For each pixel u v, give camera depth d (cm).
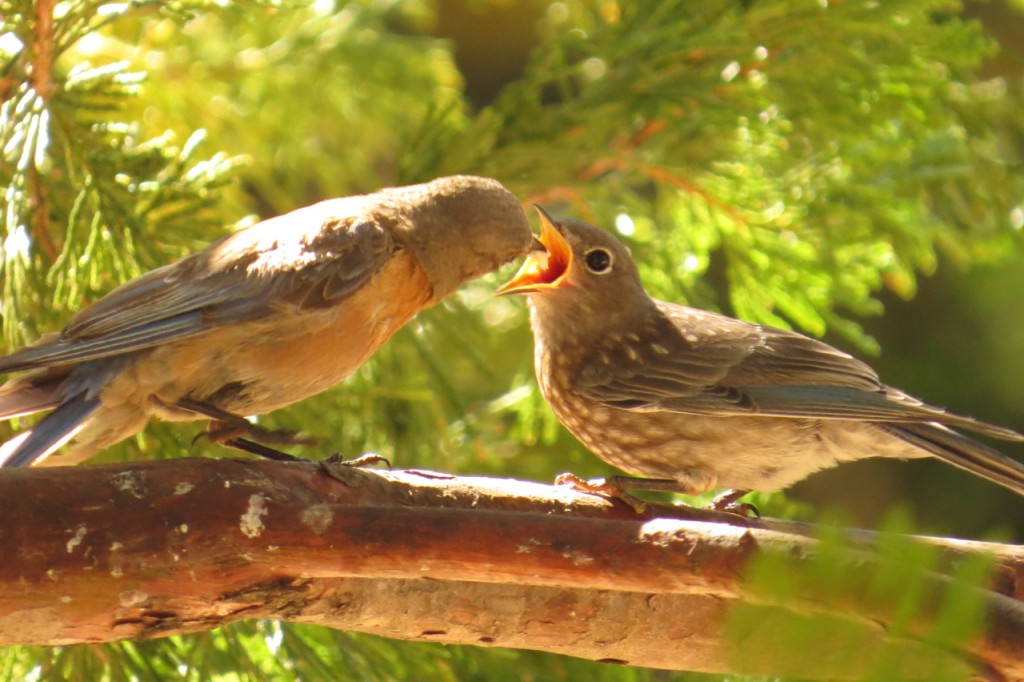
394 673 974
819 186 1248
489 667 1004
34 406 816
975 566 381
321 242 852
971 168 1315
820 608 386
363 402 1123
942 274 1906
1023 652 447
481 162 1210
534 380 1277
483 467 1227
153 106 1438
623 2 1259
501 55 2403
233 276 834
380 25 1562
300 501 698
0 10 887
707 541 633
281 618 732
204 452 999
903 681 381
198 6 971
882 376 1873
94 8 925
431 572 679
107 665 925
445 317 1217
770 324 1223
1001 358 1858
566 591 752
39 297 955
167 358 816
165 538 681
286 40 1506
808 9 1181
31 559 671
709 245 1264
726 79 1199
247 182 1633
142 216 946
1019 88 1417
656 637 759
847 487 1916
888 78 1212
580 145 1220
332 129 1593
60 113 939
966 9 1875
